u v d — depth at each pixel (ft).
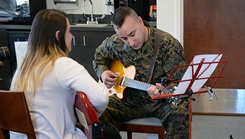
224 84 11.73
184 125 5.33
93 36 12.05
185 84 4.54
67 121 4.39
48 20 4.37
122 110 6.14
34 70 4.26
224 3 10.98
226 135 8.80
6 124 4.17
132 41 5.70
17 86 4.32
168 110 5.57
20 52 12.69
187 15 11.27
